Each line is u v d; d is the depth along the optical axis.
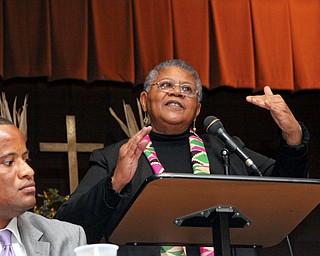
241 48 13.87
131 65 13.38
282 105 6.88
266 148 15.09
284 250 13.60
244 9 13.98
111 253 4.30
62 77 13.13
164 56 13.48
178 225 5.73
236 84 13.77
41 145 13.23
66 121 13.63
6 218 5.66
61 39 13.22
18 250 5.71
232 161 7.61
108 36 13.42
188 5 13.81
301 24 14.12
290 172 7.16
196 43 13.73
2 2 13.12
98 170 7.50
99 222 6.58
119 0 13.55
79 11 13.35
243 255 7.17
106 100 14.55
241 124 15.05
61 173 14.15
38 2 13.23
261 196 5.39
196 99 7.93
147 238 6.05
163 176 4.95
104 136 14.45
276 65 13.91
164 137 7.88
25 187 5.49
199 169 7.55
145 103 8.20
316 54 14.09
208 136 8.16
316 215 14.09
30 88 14.24
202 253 7.19
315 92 15.26
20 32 13.09
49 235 5.92
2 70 12.90
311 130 15.34
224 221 5.46
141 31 13.52
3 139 5.52
